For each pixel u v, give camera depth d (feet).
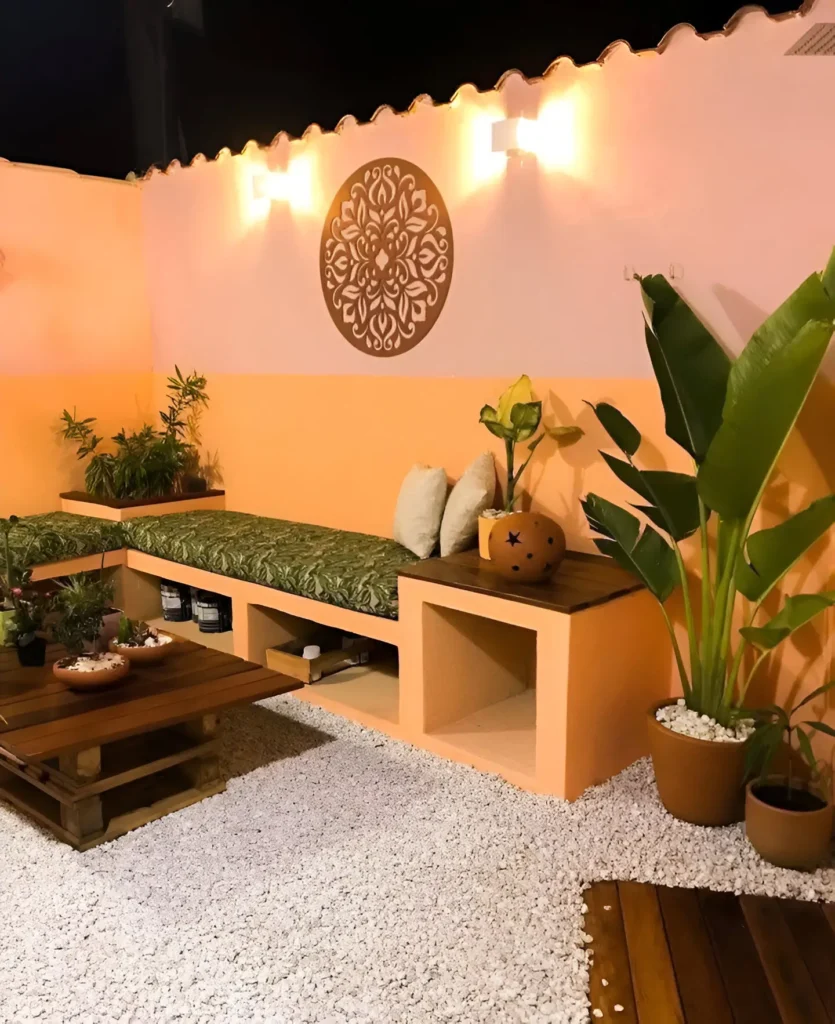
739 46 8.93
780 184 8.84
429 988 6.48
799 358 6.93
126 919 7.23
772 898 7.56
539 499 11.28
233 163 14.76
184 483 16.74
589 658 9.01
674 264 9.71
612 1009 6.31
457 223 11.69
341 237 13.21
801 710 9.14
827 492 8.73
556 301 10.78
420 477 11.70
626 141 9.91
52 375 15.92
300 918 7.23
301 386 14.29
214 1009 6.27
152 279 16.83
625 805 8.97
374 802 9.05
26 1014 6.23
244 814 8.85
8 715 8.32
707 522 9.25
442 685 10.41
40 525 14.58
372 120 12.50
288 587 11.68
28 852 8.24
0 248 15.05
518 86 10.75
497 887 7.64
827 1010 6.30
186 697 8.81
